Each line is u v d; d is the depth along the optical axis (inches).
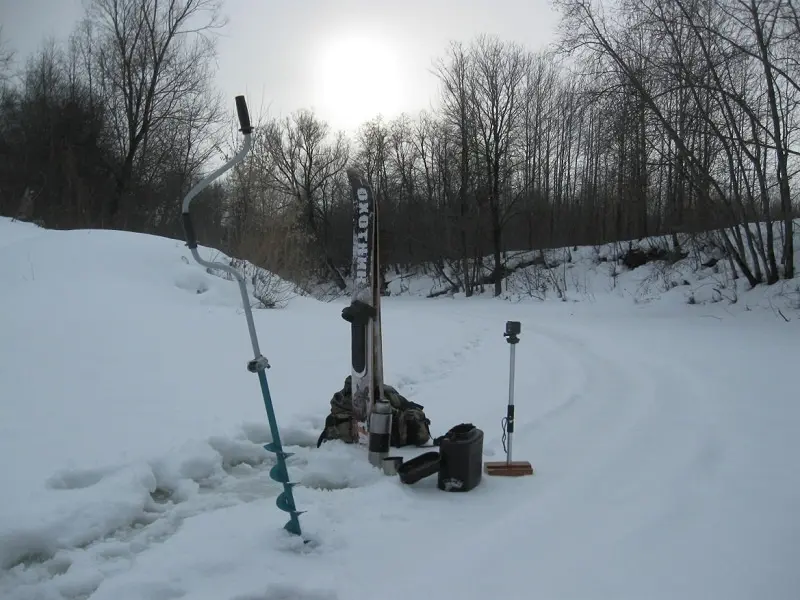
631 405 282.4
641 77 688.4
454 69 1267.2
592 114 1034.7
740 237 719.1
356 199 220.5
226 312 450.6
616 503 171.5
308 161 1632.6
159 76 1090.7
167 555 135.8
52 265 469.7
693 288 781.3
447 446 181.0
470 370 368.8
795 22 580.7
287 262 621.9
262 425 227.9
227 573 130.6
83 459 182.9
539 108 1349.7
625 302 819.4
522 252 1318.9
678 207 925.8
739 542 149.0
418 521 159.5
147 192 1133.7
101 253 499.8
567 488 182.2
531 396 299.6
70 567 133.9
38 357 287.4
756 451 215.5
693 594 126.7
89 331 337.4
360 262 217.8
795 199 783.7
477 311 840.3
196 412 236.1
